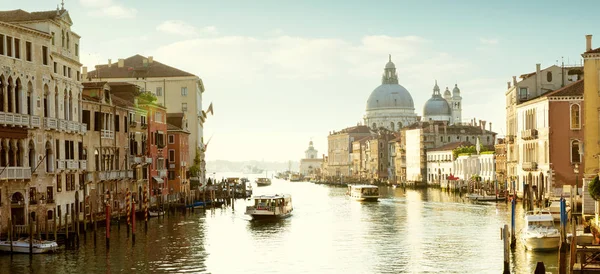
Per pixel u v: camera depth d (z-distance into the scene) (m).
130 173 72.19
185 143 99.12
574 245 34.56
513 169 99.56
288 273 43.22
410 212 84.62
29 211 51.16
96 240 52.25
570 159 78.88
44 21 54.53
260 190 174.25
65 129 56.66
